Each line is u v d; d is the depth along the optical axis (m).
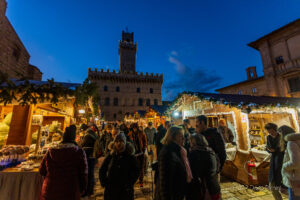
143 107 38.72
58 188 1.97
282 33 13.69
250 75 21.11
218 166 2.43
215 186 2.08
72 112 7.02
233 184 4.33
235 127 5.13
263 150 4.56
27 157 3.49
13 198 2.68
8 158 3.07
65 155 2.10
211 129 2.88
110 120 35.84
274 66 14.18
